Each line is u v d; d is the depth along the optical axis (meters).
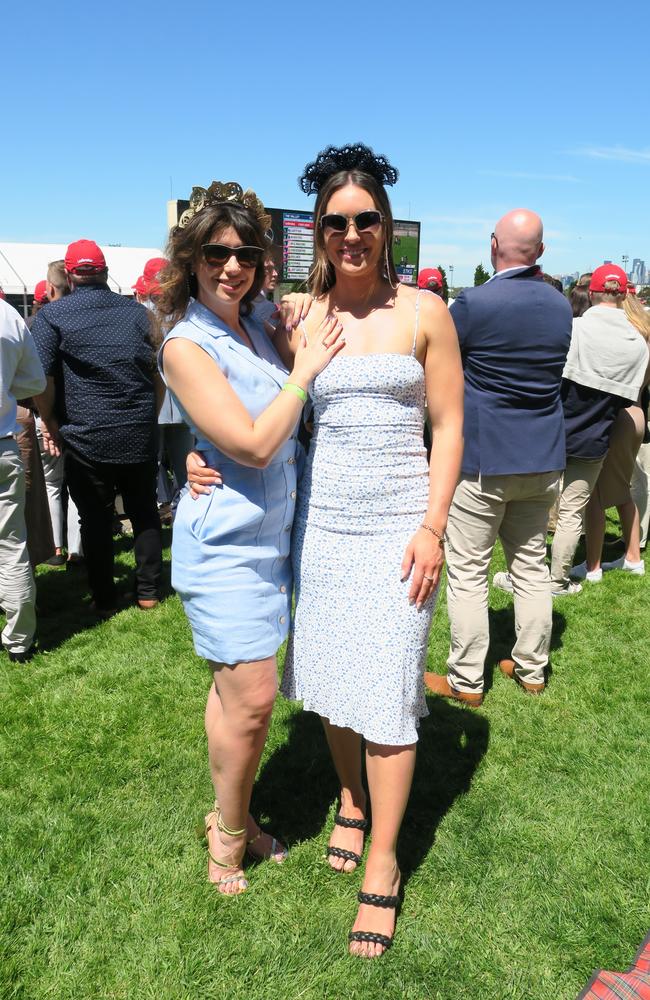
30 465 3.88
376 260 1.98
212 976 1.93
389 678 2.00
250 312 2.10
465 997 1.87
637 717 3.16
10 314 3.34
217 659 1.97
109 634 4.05
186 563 1.98
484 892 2.19
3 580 3.56
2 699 3.34
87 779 2.74
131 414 4.04
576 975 1.92
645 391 4.53
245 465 1.87
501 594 4.56
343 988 1.89
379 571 2.01
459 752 2.90
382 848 2.06
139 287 5.11
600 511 4.66
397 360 1.97
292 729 3.05
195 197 1.94
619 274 4.02
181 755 2.88
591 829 2.46
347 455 2.00
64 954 1.99
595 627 4.10
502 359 2.92
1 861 2.30
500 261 3.05
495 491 3.03
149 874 2.25
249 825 2.33
